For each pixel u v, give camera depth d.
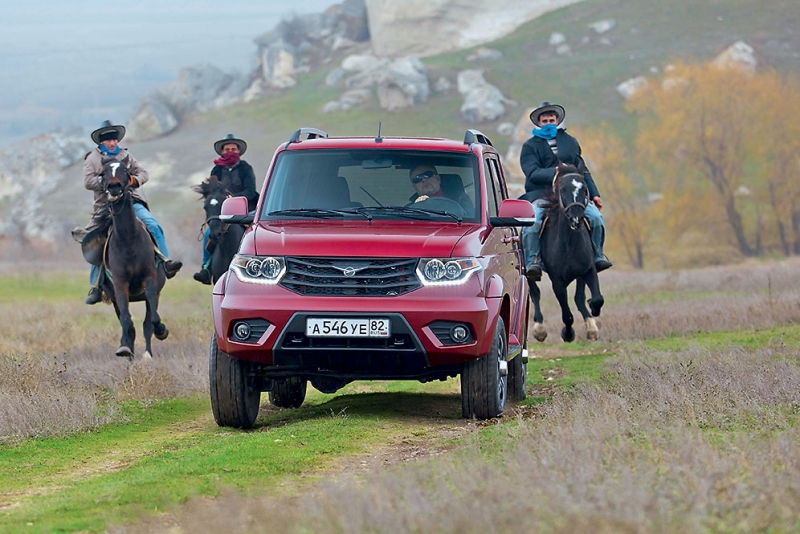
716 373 23.56
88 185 35.41
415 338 20.44
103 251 34.62
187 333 43.25
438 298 20.59
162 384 28.39
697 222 195.62
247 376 22.09
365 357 20.92
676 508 11.85
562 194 32.34
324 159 23.88
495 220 23.14
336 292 20.69
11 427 22.20
